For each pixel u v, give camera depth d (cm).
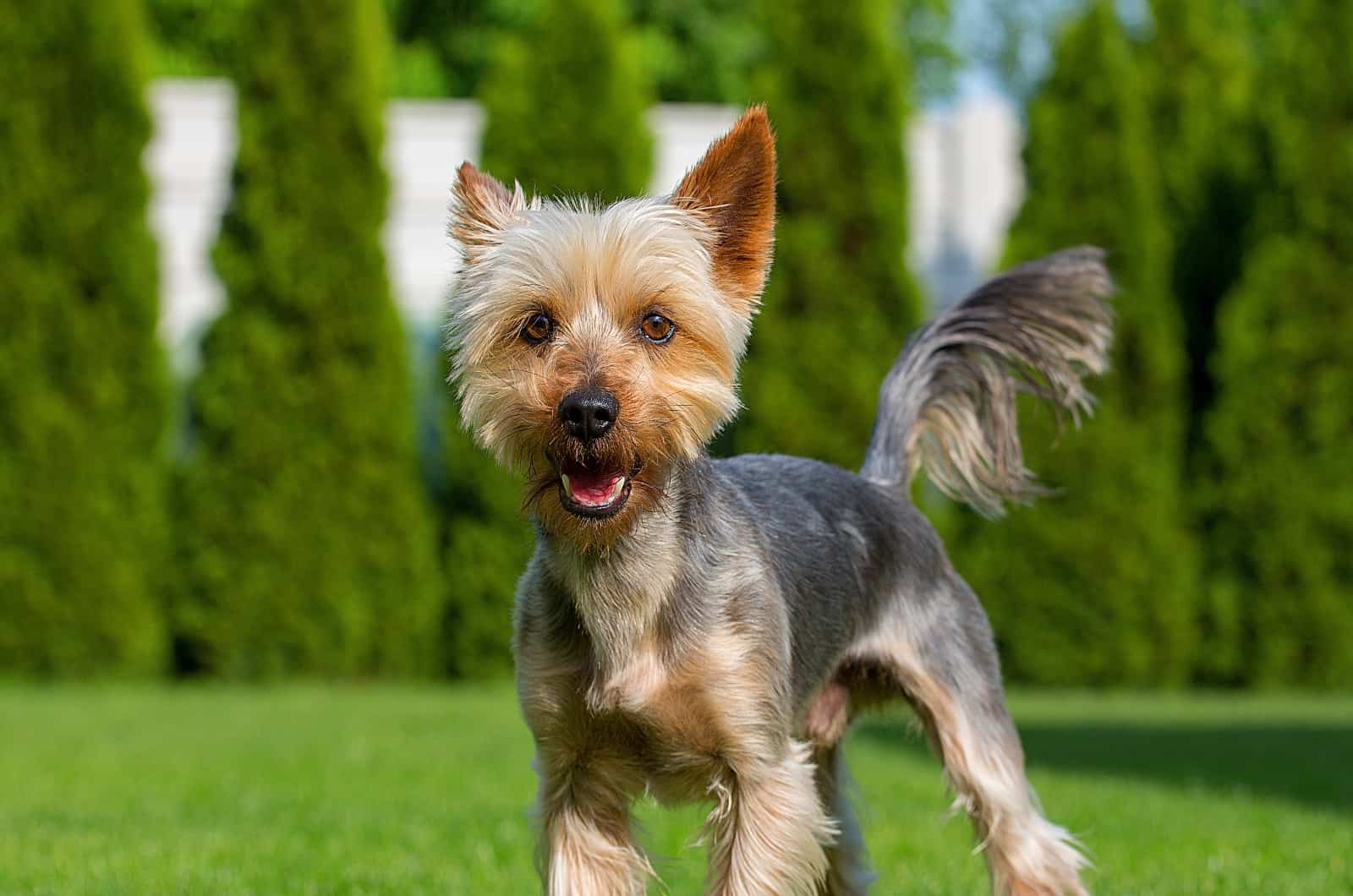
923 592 487
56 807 704
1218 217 1471
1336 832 632
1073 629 1351
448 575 1373
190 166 1677
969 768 470
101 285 1302
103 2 1295
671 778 412
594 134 1330
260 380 1319
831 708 476
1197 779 830
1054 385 534
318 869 536
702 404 412
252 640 1325
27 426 1289
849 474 497
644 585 397
